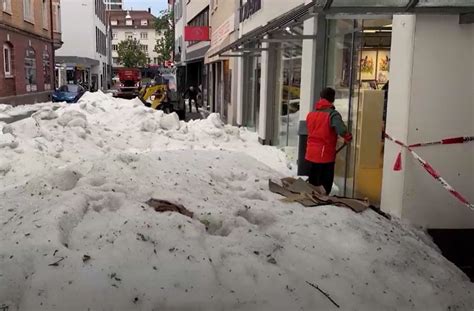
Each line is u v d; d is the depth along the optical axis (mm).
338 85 9633
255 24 16203
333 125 7547
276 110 14672
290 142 12828
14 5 34469
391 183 6641
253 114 18578
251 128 18781
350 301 3775
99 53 73938
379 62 8328
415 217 6309
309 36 9828
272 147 14055
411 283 4152
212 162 7590
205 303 3506
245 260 3961
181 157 7660
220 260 3932
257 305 3578
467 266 5871
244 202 5469
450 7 5828
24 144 9891
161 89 26156
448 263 4820
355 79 8695
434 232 6324
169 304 3453
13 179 8414
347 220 4996
